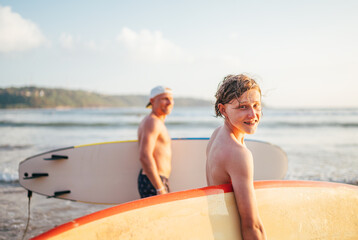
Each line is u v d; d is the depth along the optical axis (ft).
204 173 11.03
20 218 11.84
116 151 10.99
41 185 10.40
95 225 3.06
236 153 3.47
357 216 4.37
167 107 8.91
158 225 3.35
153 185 8.45
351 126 72.33
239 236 3.51
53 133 57.41
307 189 4.18
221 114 4.12
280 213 3.92
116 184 10.93
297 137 51.60
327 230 4.16
